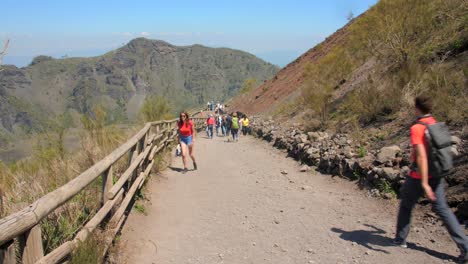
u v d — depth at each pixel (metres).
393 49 11.38
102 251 4.25
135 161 7.25
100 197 5.71
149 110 16.58
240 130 25.09
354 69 16.56
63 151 7.88
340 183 8.08
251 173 10.30
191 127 10.96
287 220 6.16
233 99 53.91
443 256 4.38
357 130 9.91
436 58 10.10
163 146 12.85
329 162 8.96
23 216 2.84
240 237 5.60
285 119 19.09
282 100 26.28
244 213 6.70
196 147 18.12
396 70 11.34
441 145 4.18
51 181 6.29
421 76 9.68
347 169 8.19
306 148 10.79
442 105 7.52
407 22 11.22
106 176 5.13
